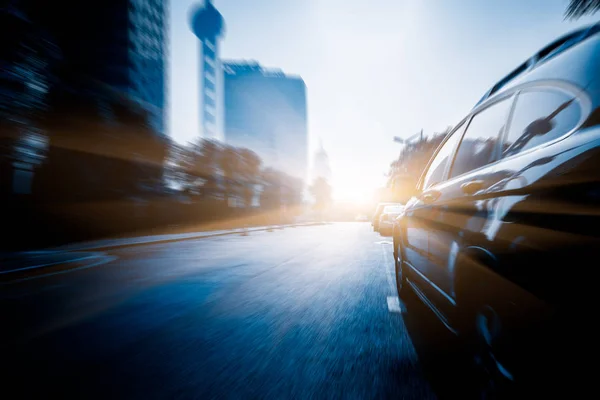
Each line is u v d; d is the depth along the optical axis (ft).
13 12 29.84
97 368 7.70
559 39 6.25
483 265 5.36
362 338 9.46
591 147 3.69
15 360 8.17
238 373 7.39
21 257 28.17
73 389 6.72
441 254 7.94
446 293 7.53
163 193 68.03
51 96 38.99
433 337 9.50
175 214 72.59
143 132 57.98
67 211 45.52
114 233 53.62
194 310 12.56
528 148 5.36
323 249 35.04
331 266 23.26
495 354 5.16
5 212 38.93
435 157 12.32
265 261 26.03
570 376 3.53
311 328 10.39
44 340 9.55
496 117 7.47
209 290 15.92
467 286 6.13
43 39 33.91
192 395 6.46
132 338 9.67
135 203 58.65
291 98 552.41
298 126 554.87
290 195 159.53
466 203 6.46
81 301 14.14
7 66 30.81
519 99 6.58
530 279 4.16
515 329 4.46
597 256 3.31
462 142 9.47
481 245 5.46
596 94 4.26
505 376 4.82
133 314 12.09
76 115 43.80
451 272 7.04
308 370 7.50
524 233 4.35
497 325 5.06
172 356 8.36
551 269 3.83
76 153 46.32
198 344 9.16
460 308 6.50
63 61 39.65
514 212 4.64
